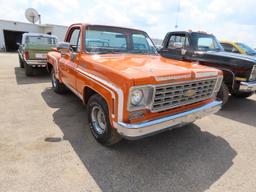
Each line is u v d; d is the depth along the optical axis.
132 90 2.13
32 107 4.48
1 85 6.37
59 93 5.56
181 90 2.54
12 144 2.90
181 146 3.10
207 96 3.04
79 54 3.44
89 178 2.29
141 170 2.48
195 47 5.39
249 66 4.18
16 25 22.48
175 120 2.50
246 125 3.98
